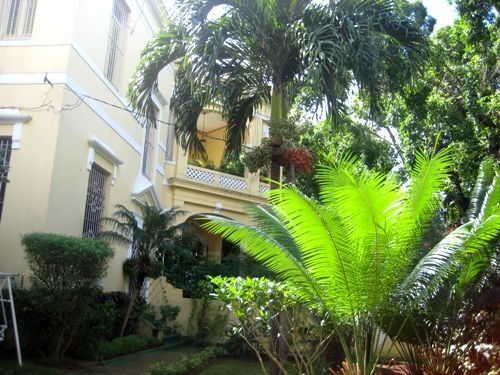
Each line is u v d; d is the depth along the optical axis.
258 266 10.94
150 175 17.62
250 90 11.07
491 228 6.51
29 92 11.23
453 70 15.12
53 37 11.47
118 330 13.02
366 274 6.59
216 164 23.83
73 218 11.67
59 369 9.50
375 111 9.71
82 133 12.11
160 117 18.47
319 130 16.50
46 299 9.31
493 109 13.37
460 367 8.10
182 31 9.66
